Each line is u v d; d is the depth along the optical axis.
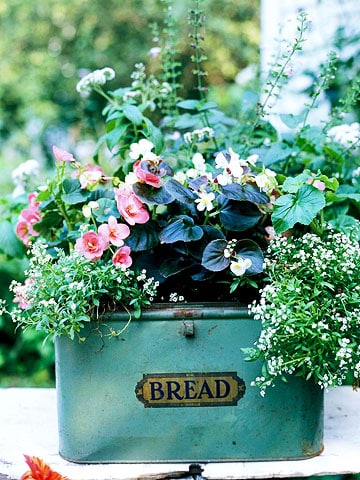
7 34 5.60
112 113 1.44
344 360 1.09
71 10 5.67
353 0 2.12
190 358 1.10
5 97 5.20
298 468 1.09
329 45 2.05
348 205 1.38
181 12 5.09
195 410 1.10
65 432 1.13
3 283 2.76
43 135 4.66
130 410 1.11
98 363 1.10
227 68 5.74
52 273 1.11
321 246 1.14
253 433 1.11
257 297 1.15
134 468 1.10
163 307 1.10
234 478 1.07
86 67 5.56
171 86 1.62
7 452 1.18
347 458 1.12
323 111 2.07
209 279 1.17
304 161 1.53
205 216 1.20
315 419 1.12
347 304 1.08
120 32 5.66
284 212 1.11
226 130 1.64
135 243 1.17
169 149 1.65
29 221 1.39
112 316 1.09
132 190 1.14
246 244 1.13
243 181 1.18
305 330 1.02
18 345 2.81
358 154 1.86
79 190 1.28
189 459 1.11
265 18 2.18
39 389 1.57
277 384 1.10
